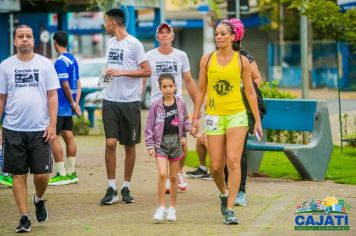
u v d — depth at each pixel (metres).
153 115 16.34
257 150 21.28
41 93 15.30
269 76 75.81
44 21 44.22
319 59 70.94
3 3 38.34
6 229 15.70
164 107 16.31
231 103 15.62
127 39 18.28
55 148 20.83
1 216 17.05
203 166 21.53
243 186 17.53
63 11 44.12
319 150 21.14
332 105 50.97
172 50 19.34
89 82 43.47
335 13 25.44
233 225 15.51
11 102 15.24
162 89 16.33
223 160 15.84
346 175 21.62
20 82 15.20
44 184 15.62
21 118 15.19
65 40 20.95
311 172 21.03
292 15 74.50
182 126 16.36
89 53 87.69
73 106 21.00
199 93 16.11
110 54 18.33
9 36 42.69
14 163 15.26
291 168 23.12
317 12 25.52
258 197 18.39
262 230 15.00
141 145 29.61
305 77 26.84
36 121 15.24
